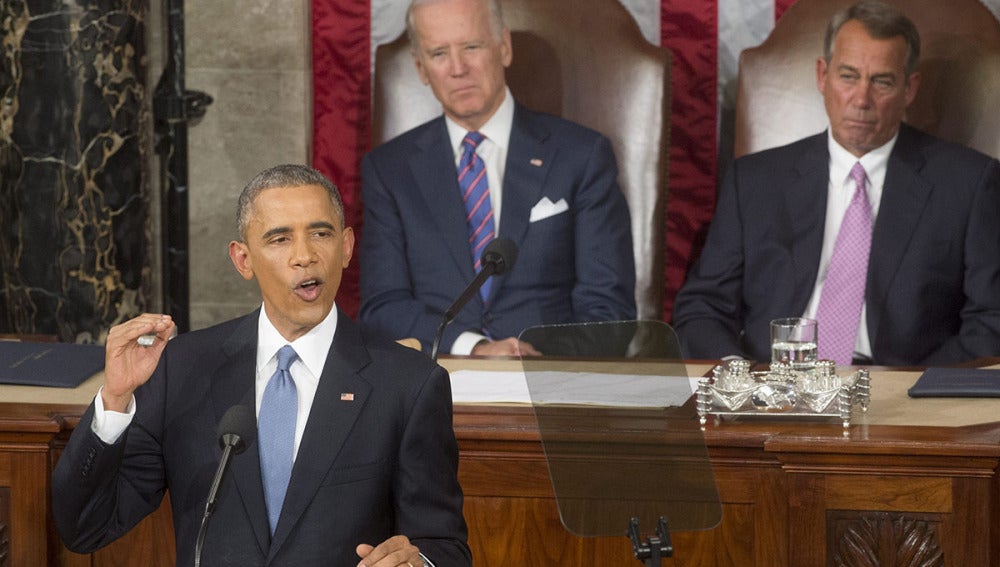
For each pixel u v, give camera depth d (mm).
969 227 17406
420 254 17953
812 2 18688
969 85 18312
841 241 17641
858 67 17672
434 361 9281
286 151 20906
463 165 18250
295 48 20656
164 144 19969
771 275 17641
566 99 18766
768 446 10320
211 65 20766
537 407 9109
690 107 20062
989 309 17156
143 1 19500
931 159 17672
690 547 10906
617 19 18797
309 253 8727
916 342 17406
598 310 17453
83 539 9141
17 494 10711
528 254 17750
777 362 11508
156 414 9164
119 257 19469
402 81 19203
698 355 17188
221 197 21031
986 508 10078
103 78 19031
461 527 9086
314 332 9148
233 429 8039
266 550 8805
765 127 18609
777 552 10719
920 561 10234
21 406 11117
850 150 17781
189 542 8930
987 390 11602
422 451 9000
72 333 19375
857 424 10773
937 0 18375
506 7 18734
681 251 20281
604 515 8938
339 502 8820
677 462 8969
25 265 19234
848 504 10297
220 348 9320
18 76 18844
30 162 19000
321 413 8945
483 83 18234
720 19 19891
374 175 18328
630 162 18688
